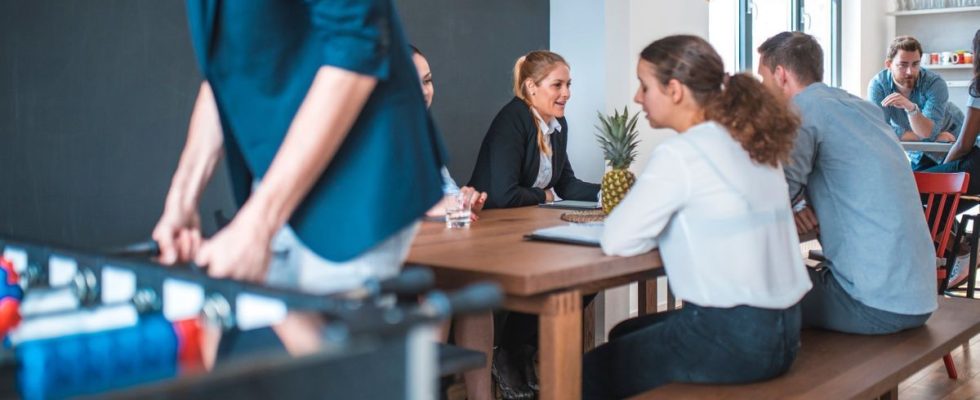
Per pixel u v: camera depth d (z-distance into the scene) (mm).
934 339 2695
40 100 2842
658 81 2293
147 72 3131
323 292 950
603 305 4680
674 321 2240
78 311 1135
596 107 4684
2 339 1006
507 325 3543
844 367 2393
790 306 2227
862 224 2729
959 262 4934
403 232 1506
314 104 1344
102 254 1271
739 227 2135
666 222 2164
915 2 8656
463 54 4340
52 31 2867
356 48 1337
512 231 2703
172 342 972
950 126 6543
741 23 6926
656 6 5148
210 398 770
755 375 2197
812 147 2801
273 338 956
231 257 1308
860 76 8242
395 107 1454
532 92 3877
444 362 1538
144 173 3135
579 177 4773
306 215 1457
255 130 1494
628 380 2314
